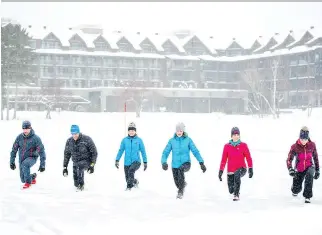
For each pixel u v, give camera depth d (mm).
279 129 65562
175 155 19812
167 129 76250
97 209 17047
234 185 19203
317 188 22344
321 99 178875
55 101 156625
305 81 188875
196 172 28594
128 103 166750
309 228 13531
